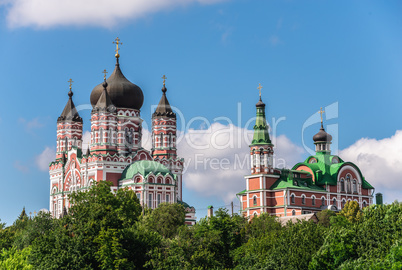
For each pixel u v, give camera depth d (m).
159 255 114.88
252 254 112.56
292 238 110.69
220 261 121.31
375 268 89.38
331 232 104.44
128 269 110.75
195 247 119.75
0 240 141.62
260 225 135.75
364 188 197.12
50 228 145.25
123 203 131.25
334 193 189.38
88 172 185.00
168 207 155.00
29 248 117.94
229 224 127.69
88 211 119.12
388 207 107.56
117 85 196.00
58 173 197.25
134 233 119.00
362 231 101.50
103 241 111.75
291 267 104.81
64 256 110.69
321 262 100.56
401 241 92.00
